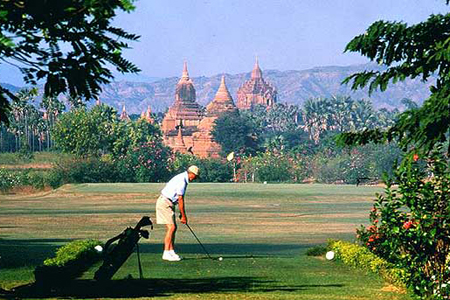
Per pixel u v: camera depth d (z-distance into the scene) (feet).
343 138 52.16
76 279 76.69
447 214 64.90
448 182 66.85
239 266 92.07
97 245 103.71
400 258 67.05
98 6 50.21
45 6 51.16
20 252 115.65
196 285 73.10
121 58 55.21
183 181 97.25
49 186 542.16
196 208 324.60
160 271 85.46
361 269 87.56
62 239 162.09
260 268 90.02
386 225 68.64
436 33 50.98
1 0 50.42
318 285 73.77
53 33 53.47
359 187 504.84
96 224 223.71
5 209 314.55
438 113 47.73
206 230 202.90
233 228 211.61
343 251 96.43
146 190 443.32
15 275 81.30
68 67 54.70
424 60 51.21
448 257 64.49
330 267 91.15
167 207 97.40
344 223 235.20
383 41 51.24
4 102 54.60
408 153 49.88
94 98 56.18
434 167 67.87
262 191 440.04
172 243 98.17
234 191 437.17
